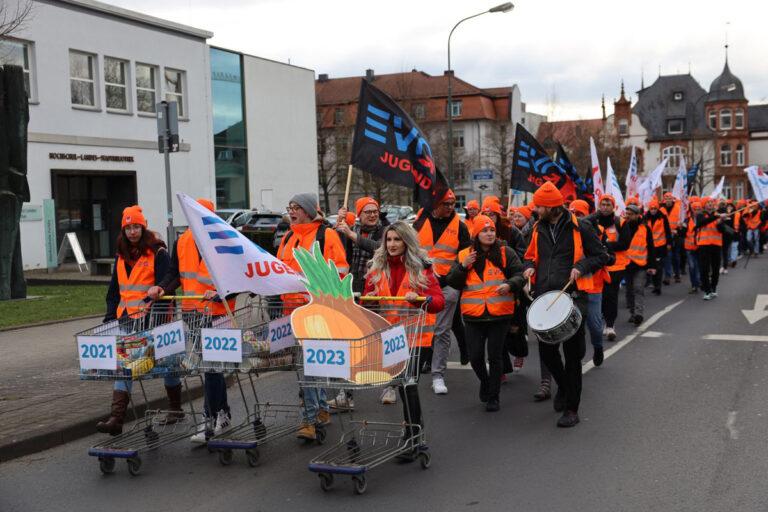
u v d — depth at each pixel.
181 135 35.28
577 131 71.88
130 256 7.12
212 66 39.78
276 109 44.78
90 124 30.05
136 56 32.41
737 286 19.19
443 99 80.62
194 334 6.38
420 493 5.50
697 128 101.00
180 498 5.57
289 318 6.16
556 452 6.34
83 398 8.26
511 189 12.98
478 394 8.57
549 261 7.32
